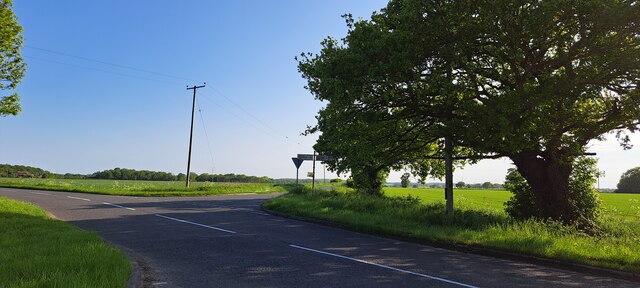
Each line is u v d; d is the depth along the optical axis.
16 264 6.64
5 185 39.69
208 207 23.38
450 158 16.19
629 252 9.96
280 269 8.09
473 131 12.73
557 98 12.51
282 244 11.21
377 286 6.98
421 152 18.80
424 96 13.94
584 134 13.70
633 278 8.39
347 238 12.84
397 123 16.53
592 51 12.21
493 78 14.27
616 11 10.69
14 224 11.90
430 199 39.44
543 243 10.89
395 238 13.27
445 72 14.22
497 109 12.27
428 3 13.28
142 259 8.85
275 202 23.22
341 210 19.28
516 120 12.14
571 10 11.70
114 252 8.13
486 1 12.51
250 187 49.47
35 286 5.45
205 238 11.97
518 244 10.93
